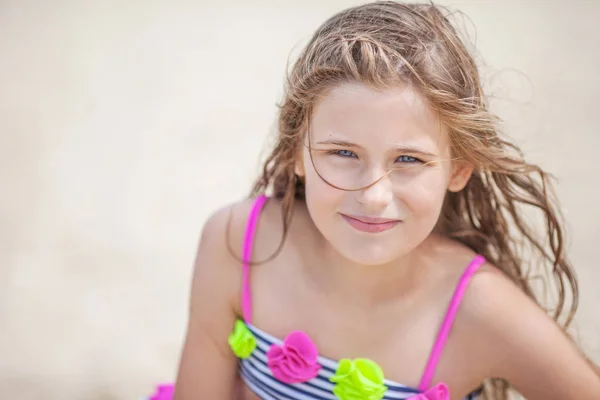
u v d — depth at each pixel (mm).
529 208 4359
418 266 2594
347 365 2564
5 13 8070
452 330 2561
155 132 6148
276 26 7734
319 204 2385
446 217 2846
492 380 2969
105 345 4121
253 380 2764
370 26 2434
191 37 7609
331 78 2299
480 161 2535
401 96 2248
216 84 6797
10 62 7191
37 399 3738
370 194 2271
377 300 2596
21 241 4938
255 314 2732
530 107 5555
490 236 2889
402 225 2352
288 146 2658
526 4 7590
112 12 8164
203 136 6062
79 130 6188
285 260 2721
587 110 5773
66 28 7801
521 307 2541
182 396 2855
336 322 2627
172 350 4098
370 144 2264
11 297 4449
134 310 4371
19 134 6129
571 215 4734
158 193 5406
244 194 5340
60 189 5473
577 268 4328
